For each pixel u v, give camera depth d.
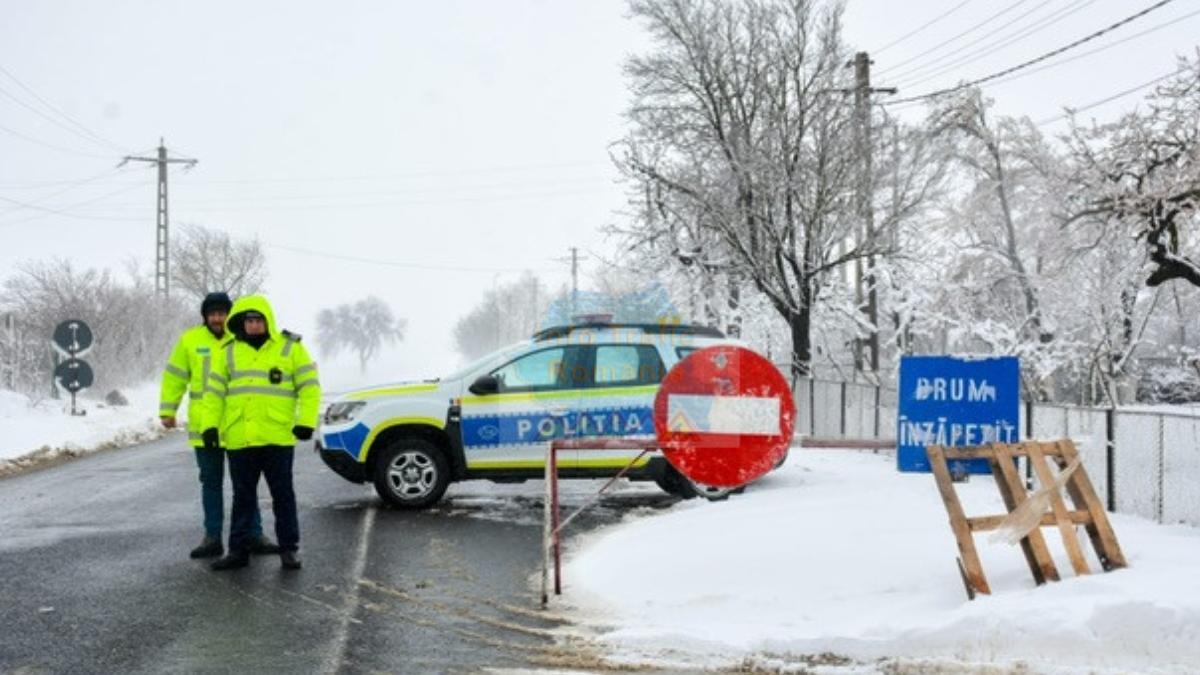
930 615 5.82
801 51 20.14
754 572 7.20
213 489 8.62
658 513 10.66
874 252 20.22
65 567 8.17
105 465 16.00
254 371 8.13
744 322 24.55
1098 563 6.29
